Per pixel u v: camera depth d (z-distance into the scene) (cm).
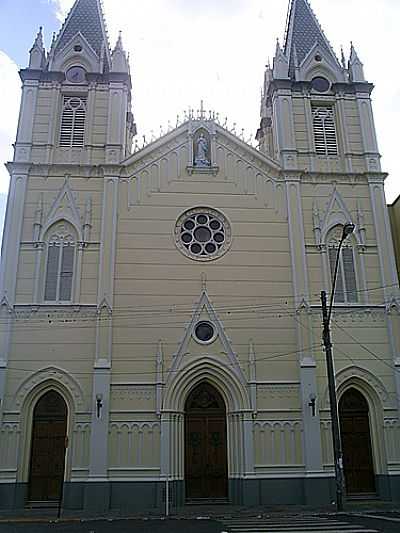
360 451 3022
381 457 2983
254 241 3297
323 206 3406
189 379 2997
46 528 2066
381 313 3206
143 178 3366
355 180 3481
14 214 3212
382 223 3381
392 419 3025
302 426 2953
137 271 3166
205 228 3319
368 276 3281
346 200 3434
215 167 3428
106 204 3266
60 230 3247
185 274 3188
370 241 3356
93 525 2142
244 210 3362
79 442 2853
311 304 3183
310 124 3616
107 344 2991
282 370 3052
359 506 2728
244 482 2842
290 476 2875
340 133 3628
